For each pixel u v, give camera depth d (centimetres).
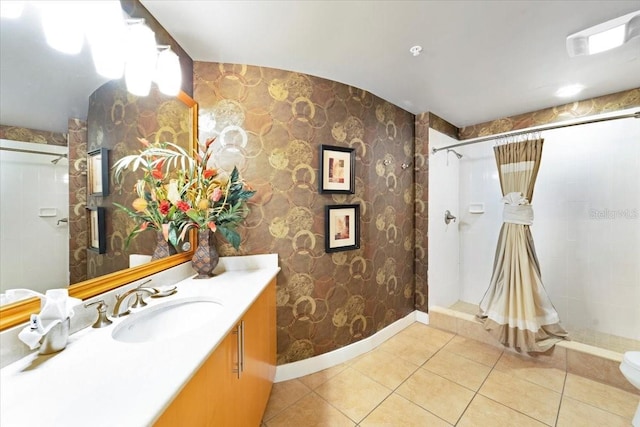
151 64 112
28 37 74
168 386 59
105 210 102
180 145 149
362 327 215
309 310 188
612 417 147
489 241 287
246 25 135
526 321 198
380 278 231
